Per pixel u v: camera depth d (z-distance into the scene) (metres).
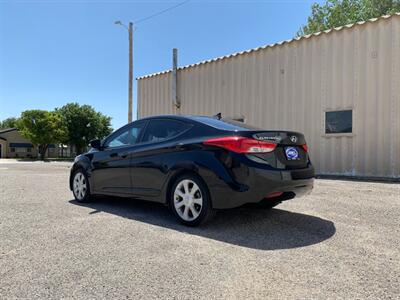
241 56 12.27
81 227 4.44
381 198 6.24
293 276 2.90
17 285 2.76
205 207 4.27
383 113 8.94
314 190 7.12
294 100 10.74
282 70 11.06
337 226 4.43
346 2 27.17
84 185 6.19
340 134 9.69
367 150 9.20
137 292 2.63
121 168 5.41
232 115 12.54
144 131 5.34
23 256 3.39
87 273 2.98
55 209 5.62
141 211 5.44
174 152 4.67
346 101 9.59
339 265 3.14
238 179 4.05
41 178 10.95
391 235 4.04
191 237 3.99
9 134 61.72
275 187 4.08
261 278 2.87
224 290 2.66
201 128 4.63
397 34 8.73
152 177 4.91
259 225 4.50
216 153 4.24
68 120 59.28
